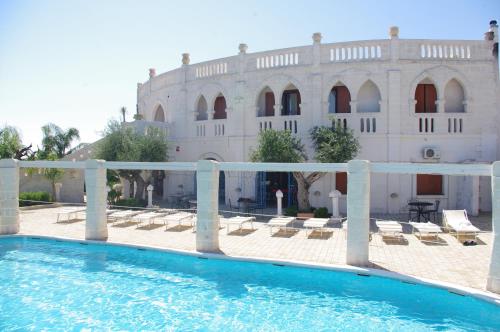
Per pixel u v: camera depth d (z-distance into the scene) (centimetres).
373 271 1116
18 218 1745
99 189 1590
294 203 2369
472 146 2102
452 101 2186
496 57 2084
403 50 2105
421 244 1448
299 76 2230
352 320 909
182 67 2678
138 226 1862
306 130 2212
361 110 2227
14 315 959
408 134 2102
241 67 2383
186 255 1357
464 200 2062
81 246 1545
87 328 889
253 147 2362
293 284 1136
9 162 1722
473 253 1312
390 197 2119
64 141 3753
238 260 1277
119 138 2392
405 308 971
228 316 941
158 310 980
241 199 2205
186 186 2728
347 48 2162
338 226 1825
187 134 2672
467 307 946
